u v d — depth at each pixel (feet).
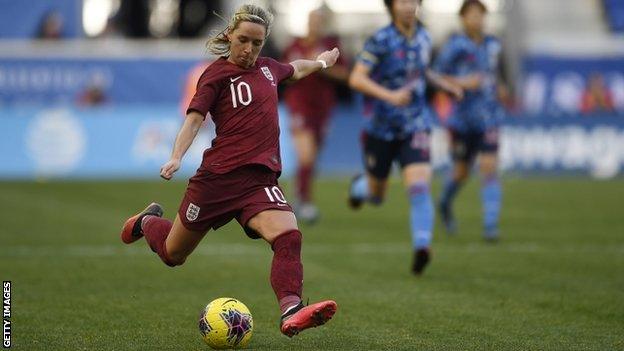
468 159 143.84
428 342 74.28
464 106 141.49
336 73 168.55
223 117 70.85
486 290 98.53
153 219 75.97
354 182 132.05
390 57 111.34
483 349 71.82
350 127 244.63
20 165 232.32
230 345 70.95
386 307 89.25
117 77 237.45
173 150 68.54
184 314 85.35
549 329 79.20
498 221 162.81
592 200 192.95
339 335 76.84
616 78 245.45
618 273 109.81
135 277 106.22
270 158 70.85
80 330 78.02
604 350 71.61
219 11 280.31
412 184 108.88
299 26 273.95
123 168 234.58
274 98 72.02
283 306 68.69
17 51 236.02
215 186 70.13
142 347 71.87
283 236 69.77
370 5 283.18
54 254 123.03
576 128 239.30
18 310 86.43
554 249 130.41
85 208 174.29
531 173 237.86
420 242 106.52
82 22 256.93
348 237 143.84
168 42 260.62
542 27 276.21
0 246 129.80
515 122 237.86
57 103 236.84
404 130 111.65
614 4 278.87
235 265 115.85
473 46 140.87
